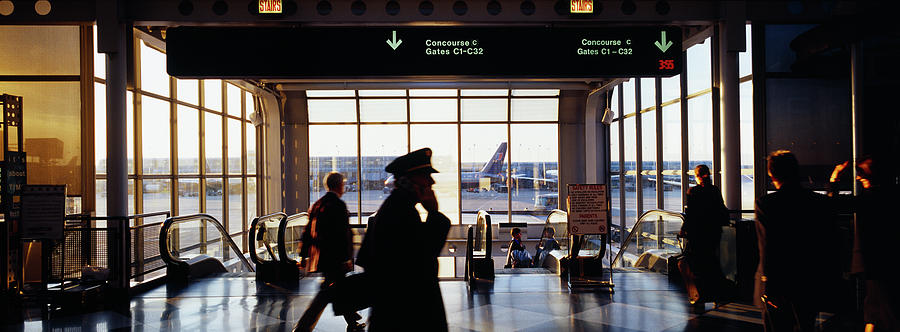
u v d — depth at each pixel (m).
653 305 5.89
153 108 10.70
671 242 7.56
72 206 7.88
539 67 6.90
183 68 6.71
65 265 6.28
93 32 8.10
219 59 6.75
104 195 8.70
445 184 16.38
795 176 3.42
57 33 7.97
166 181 11.17
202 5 7.00
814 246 3.30
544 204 16.41
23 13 6.81
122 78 6.86
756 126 7.23
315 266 5.11
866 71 6.43
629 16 7.14
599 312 5.62
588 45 6.93
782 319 3.37
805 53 7.16
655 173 12.50
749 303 5.95
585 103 16.08
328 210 4.95
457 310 5.73
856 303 5.28
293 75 6.80
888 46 6.40
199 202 12.55
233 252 9.83
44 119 7.92
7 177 6.01
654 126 12.61
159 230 7.36
